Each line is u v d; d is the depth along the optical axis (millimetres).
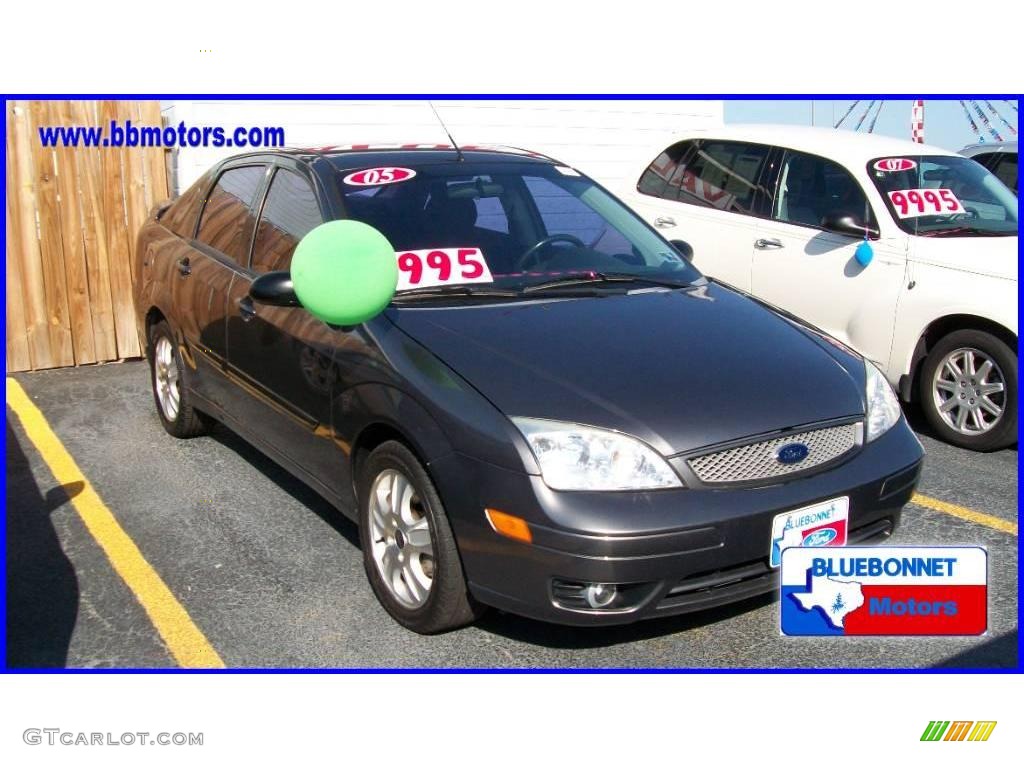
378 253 3604
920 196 6148
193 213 5480
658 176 7520
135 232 7316
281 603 3910
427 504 3406
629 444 3174
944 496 4918
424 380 3443
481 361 3488
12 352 7121
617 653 3580
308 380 4008
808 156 6570
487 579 3254
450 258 4184
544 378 3393
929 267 5766
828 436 3475
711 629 3738
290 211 4555
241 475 5219
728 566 3246
